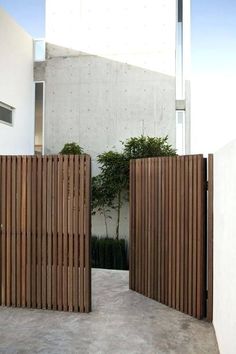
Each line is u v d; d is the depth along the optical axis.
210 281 3.96
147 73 8.76
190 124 8.80
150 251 4.80
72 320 3.99
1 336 3.56
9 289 4.46
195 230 4.06
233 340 2.53
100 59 8.93
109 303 4.57
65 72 9.08
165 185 4.54
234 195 2.55
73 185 4.31
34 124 9.21
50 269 4.36
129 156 7.82
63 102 9.07
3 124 7.54
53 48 9.16
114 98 8.85
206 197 4.04
